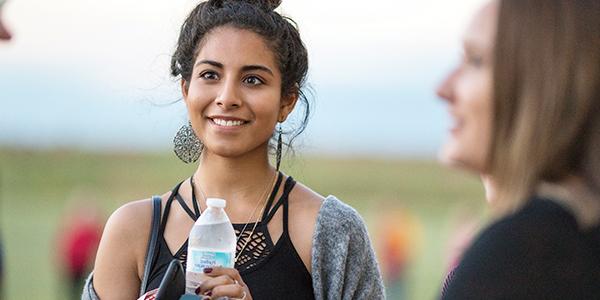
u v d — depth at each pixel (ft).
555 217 5.77
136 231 9.77
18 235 78.69
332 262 9.69
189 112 9.73
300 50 10.02
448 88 6.31
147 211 9.87
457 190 156.97
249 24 9.62
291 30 9.95
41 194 138.21
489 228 5.94
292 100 10.09
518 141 5.82
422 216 121.60
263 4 9.87
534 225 5.77
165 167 176.45
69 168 168.86
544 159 5.80
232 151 9.52
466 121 6.15
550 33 5.79
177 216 9.79
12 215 100.73
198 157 10.32
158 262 9.60
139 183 153.28
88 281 9.96
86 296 9.82
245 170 9.78
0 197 129.08
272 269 9.49
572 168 5.90
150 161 186.09
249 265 9.47
